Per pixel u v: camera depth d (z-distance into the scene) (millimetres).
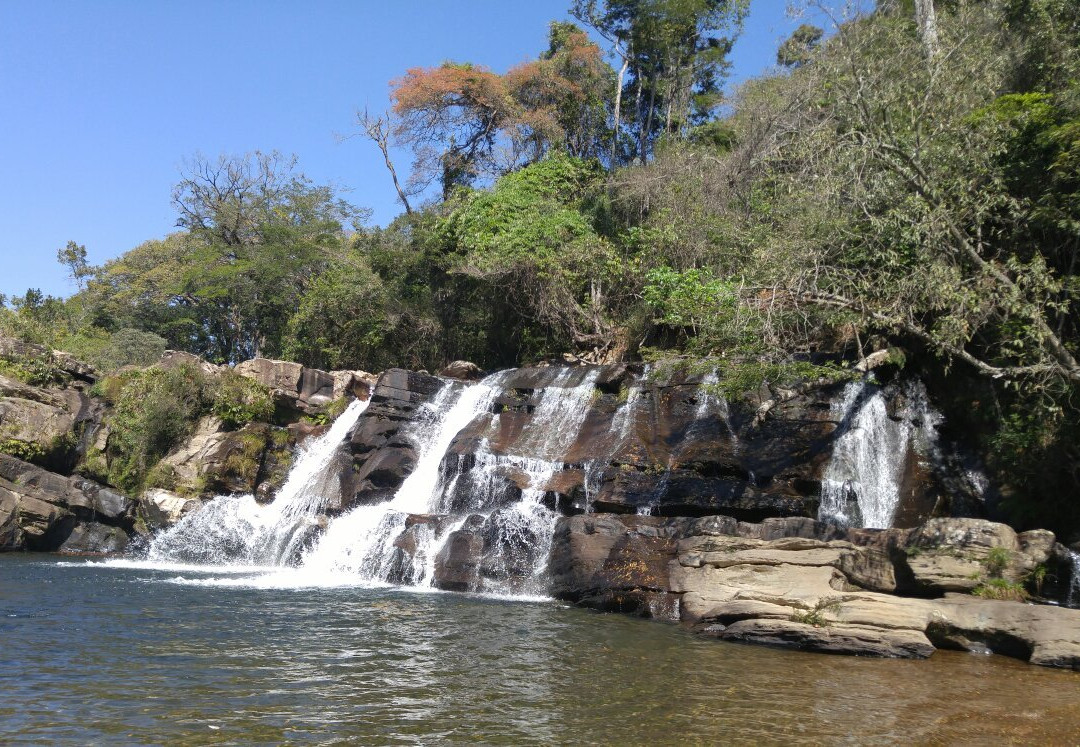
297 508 25344
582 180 38781
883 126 18500
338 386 32188
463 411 26141
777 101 29828
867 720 8688
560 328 33156
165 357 31328
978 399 18797
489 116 43438
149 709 8625
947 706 9266
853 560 14008
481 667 10828
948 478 18562
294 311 48594
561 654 11750
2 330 31812
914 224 16562
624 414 22469
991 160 18453
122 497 27062
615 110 44906
